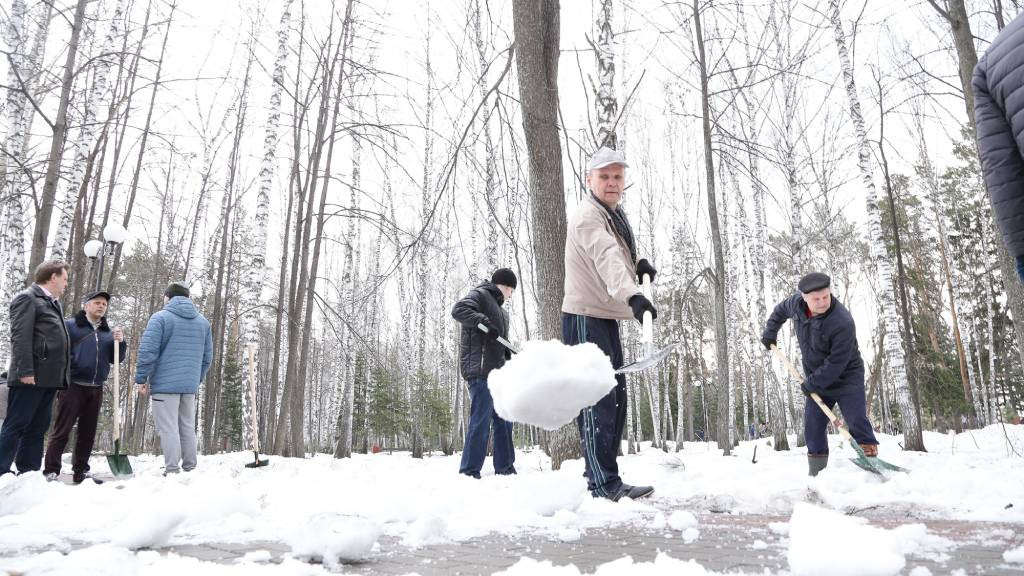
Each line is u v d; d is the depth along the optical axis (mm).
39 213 9922
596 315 3471
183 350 6453
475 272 21828
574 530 2482
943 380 23125
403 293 25812
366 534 1939
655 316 2932
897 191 26656
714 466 6605
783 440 13375
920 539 2148
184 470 6613
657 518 2707
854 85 11875
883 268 11398
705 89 10180
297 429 13484
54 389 5512
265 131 12781
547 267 6320
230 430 30312
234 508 3014
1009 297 5355
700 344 28125
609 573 1588
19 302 5340
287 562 1769
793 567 1602
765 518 2945
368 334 26859
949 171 30203
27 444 5578
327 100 13930
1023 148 1902
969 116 5199
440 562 1941
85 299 6391
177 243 24312
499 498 3293
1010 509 2934
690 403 25969
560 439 6660
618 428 3572
